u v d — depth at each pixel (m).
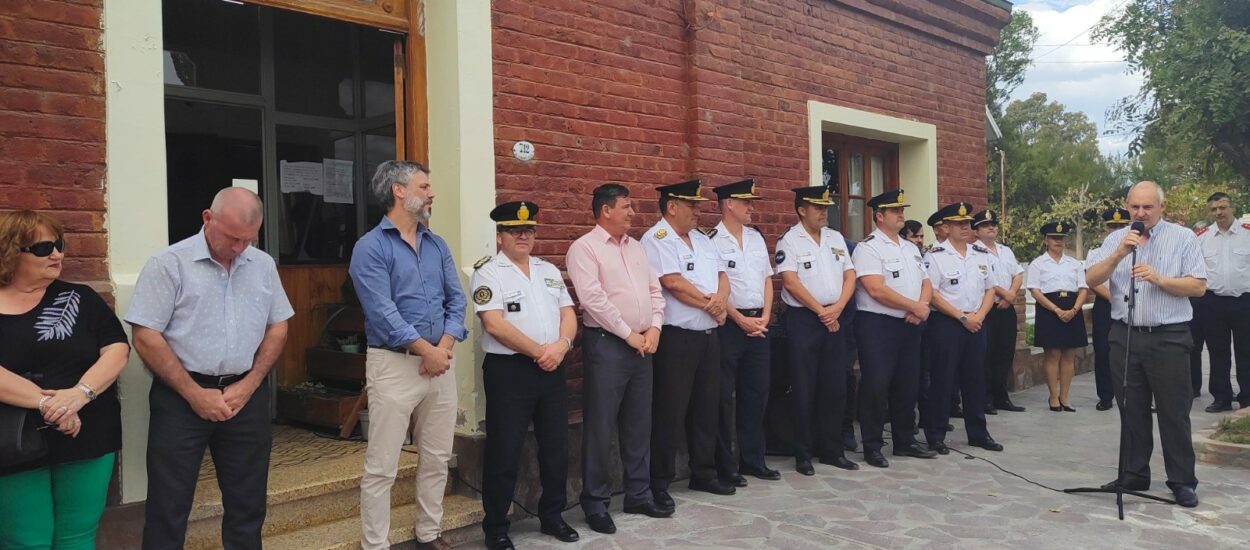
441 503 3.78
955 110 7.74
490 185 4.30
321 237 5.59
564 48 4.66
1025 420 7.01
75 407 2.66
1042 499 4.63
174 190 5.03
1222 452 5.38
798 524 4.20
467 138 4.20
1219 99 9.59
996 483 4.97
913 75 7.26
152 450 2.91
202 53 5.12
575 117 4.71
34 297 2.73
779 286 5.87
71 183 3.13
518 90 4.45
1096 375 7.48
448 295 3.68
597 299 4.10
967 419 6.02
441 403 3.65
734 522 4.25
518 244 3.92
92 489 2.83
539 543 3.97
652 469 4.57
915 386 5.65
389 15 4.28
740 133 5.59
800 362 5.20
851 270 5.38
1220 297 7.20
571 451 4.63
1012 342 7.39
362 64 5.78
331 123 5.64
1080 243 22.25
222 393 2.99
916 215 7.47
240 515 3.07
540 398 3.91
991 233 7.19
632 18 5.01
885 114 6.94
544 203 4.55
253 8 5.31
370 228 5.79
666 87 5.20
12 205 3.01
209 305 2.95
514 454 3.84
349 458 4.26
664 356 4.53
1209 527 4.13
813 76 6.29
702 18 5.27
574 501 4.65
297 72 5.49
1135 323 4.56
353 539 3.61
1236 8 10.05
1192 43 9.96
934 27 7.41
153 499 2.91
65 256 3.11
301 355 5.42
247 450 3.07
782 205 6.00
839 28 6.54
